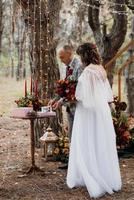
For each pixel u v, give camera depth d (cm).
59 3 1308
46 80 1008
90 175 708
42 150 1012
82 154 716
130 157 955
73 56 803
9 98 2170
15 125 1402
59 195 702
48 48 1012
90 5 1421
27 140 1149
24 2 1006
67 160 902
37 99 832
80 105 723
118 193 714
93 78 716
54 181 776
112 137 725
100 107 716
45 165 888
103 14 1734
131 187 744
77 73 789
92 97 708
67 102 768
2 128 1345
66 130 1005
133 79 1554
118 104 1020
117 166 728
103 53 1405
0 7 1744
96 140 717
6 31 2159
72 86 755
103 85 727
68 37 1955
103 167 716
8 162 911
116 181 723
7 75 2739
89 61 726
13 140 1152
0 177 801
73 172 731
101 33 1518
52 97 1010
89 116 717
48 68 1009
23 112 815
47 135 924
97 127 715
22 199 682
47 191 721
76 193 712
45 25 1012
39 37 1009
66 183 757
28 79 2578
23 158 944
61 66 2269
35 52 1012
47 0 1085
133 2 1513
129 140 998
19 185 754
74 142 727
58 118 1016
